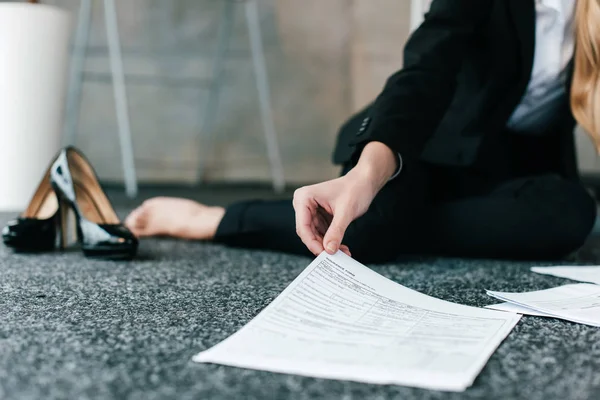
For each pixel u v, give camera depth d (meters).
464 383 0.55
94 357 0.65
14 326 0.76
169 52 3.21
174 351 0.67
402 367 0.58
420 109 1.01
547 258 1.31
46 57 2.18
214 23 3.23
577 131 2.52
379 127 0.97
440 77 1.05
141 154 3.22
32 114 2.16
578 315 0.78
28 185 2.18
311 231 0.83
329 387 0.56
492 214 1.27
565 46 1.21
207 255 1.36
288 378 0.58
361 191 0.86
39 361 0.63
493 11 1.21
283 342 0.64
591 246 1.59
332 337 0.65
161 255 1.35
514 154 1.38
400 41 3.37
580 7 1.14
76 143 3.13
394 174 1.06
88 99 3.13
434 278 1.11
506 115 1.24
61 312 0.84
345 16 3.35
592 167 2.54
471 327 0.72
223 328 0.76
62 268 1.18
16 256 1.33
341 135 1.49
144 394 0.55
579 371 0.62
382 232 1.18
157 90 3.21
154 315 0.82
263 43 3.33
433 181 1.35
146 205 1.57
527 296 0.88
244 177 3.34
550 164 1.39
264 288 1.01
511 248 1.28
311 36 3.34
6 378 0.59
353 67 3.37
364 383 0.58
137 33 3.18
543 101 1.28
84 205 1.39
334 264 0.83
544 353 0.67
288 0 3.31
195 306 0.88
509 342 0.71
